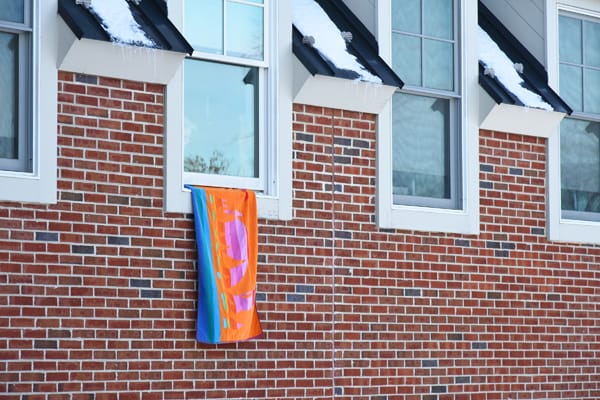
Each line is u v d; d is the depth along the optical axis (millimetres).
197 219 14062
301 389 14828
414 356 15945
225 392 14203
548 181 17641
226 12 14891
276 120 14977
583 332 17906
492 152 17125
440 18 17062
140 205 13742
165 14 14172
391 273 15805
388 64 16188
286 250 14875
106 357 13336
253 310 14383
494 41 18188
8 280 12758
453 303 16422
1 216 12781
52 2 13312
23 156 13172
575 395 17719
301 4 16078
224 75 14828
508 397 16906
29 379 12789
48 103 13188
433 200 16625
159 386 13688
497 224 17047
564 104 17594
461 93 16938
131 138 13742
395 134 16391
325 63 15078
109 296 13422
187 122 14469
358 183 15602
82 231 13305
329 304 15188
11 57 13211
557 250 17719
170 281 13898
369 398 15430
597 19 18906
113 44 13320
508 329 17000
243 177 14859
